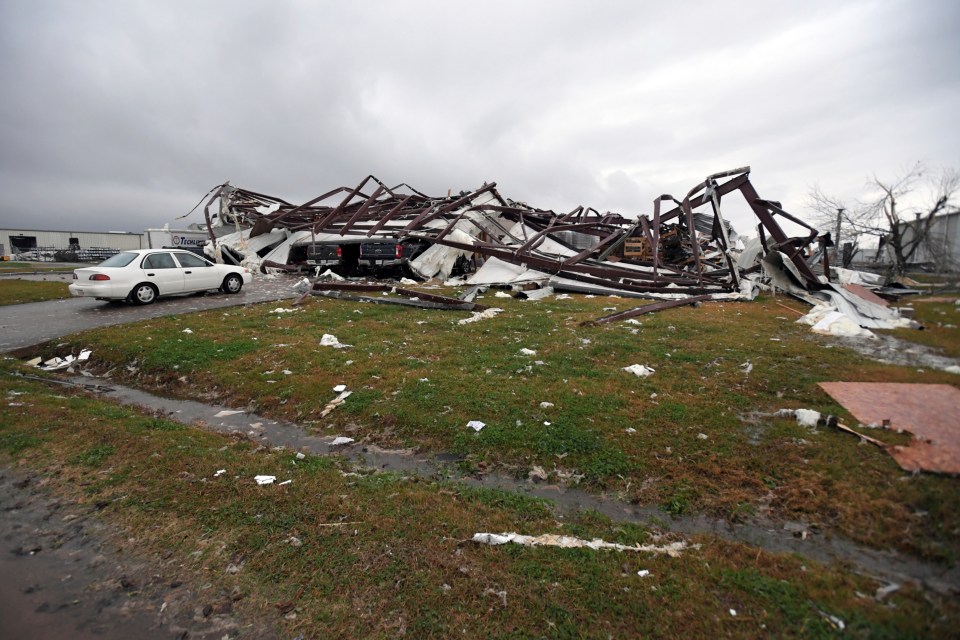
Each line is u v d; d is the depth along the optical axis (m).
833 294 11.49
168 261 13.41
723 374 6.32
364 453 4.76
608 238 17.72
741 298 12.80
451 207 22.47
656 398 5.61
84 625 2.60
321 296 13.85
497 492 3.88
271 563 3.00
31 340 9.07
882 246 20.66
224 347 8.16
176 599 2.76
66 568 3.03
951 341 5.79
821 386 5.52
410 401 5.70
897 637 2.33
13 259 50.09
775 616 2.53
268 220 26.16
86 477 4.04
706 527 3.44
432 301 12.19
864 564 2.95
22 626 2.59
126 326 9.88
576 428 4.87
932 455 3.79
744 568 2.91
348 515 3.49
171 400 6.53
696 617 2.55
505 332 9.17
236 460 4.37
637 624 2.52
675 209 17.98
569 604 2.66
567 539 3.24
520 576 2.88
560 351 7.68
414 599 2.70
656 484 3.95
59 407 5.51
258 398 6.23
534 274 16.80
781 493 3.71
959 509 3.15
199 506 3.60
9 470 4.16
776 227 14.11
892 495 3.46
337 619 2.58
